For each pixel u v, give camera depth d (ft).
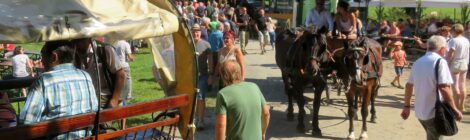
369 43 27.68
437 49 19.45
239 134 16.30
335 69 27.22
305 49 26.91
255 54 66.03
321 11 30.14
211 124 29.73
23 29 12.53
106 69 17.56
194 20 68.80
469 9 81.30
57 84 13.35
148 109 14.94
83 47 15.33
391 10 88.17
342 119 31.76
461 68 31.78
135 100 35.94
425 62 19.35
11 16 12.76
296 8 63.00
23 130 12.23
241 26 69.77
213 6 86.69
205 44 27.94
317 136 27.84
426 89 19.27
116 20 14.35
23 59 35.45
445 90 18.99
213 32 35.81
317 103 27.66
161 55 18.65
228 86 16.56
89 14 13.83
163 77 18.44
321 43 26.63
